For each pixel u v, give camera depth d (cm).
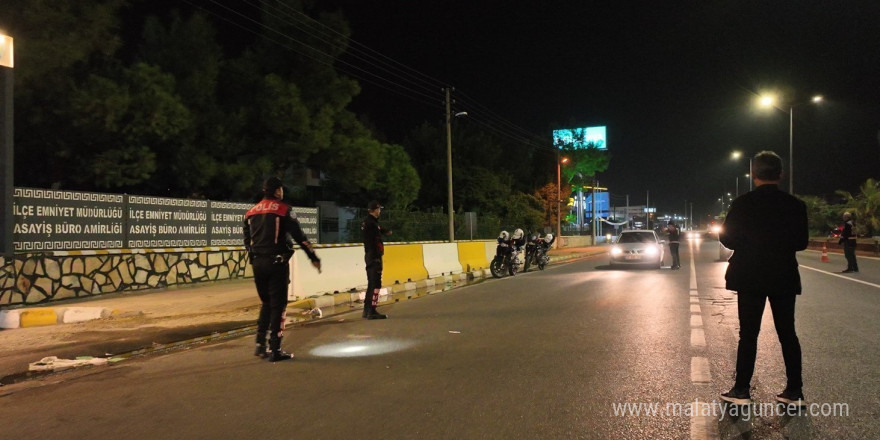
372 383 596
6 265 1127
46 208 1235
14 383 629
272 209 702
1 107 1036
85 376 654
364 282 1462
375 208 1035
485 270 2117
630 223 11512
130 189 1862
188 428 473
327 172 2522
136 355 764
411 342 803
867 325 870
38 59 1316
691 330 849
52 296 1212
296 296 1224
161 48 1955
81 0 1421
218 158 2042
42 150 1530
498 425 465
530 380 593
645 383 573
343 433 455
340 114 2450
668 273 1909
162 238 1505
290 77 2336
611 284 1555
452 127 4384
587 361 668
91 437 459
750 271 482
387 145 3219
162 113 1609
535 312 1059
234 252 1711
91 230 1327
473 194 4144
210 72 1966
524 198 4809
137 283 1410
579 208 6919
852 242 1794
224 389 585
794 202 477
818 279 1583
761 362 647
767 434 437
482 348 753
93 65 1611
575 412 493
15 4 1286
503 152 5125
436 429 459
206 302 1227
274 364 688
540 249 2198
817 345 730
